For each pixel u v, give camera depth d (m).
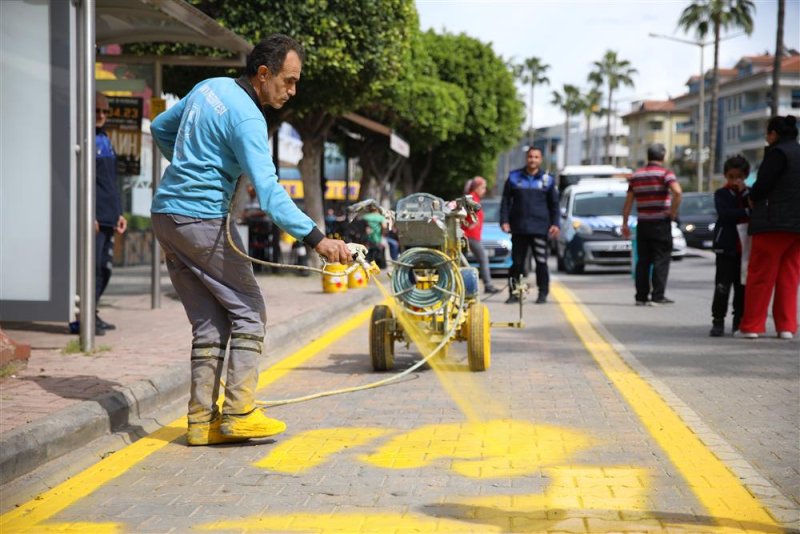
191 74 16.30
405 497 4.36
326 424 5.93
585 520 3.97
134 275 18.55
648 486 4.47
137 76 11.70
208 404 5.43
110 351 8.06
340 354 9.12
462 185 45.50
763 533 3.80
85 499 4.42
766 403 6.48
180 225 5.17
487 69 41.69
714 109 61.75
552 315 12.33
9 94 7.96
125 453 5.27
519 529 3.88
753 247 9.71
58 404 5.73
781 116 9.44
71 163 7.93
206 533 3.92
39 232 8.00
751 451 5.18
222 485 4.62
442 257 7.50
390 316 7.93
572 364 8.27
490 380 7.50
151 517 4.14
